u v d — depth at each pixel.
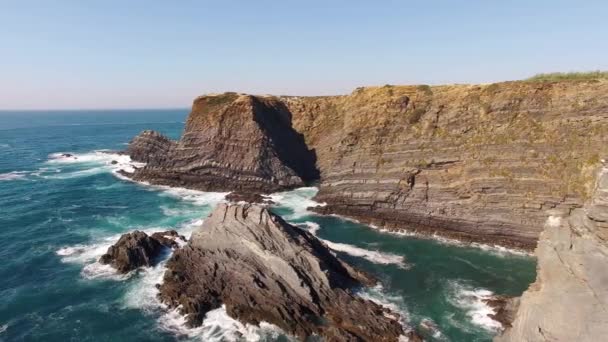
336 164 63.41
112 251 41.22
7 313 32.03
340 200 59.75
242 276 33.91
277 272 33.16
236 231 36.25
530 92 50.59
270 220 36.03
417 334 28.95
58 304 33.34
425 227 50.72
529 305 23.69
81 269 39.34
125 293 34.97
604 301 19.89
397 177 54.88
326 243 46.44
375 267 40.34
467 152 51.75
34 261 41.06
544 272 24.09
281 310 30.80
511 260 42.09
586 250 21.86
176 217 56.34
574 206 42.53
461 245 46.28
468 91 57.59
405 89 65.62
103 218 55.47
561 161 45.19
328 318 30.38
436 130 56.62
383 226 52.34
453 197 49.84
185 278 35.78
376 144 60.41
